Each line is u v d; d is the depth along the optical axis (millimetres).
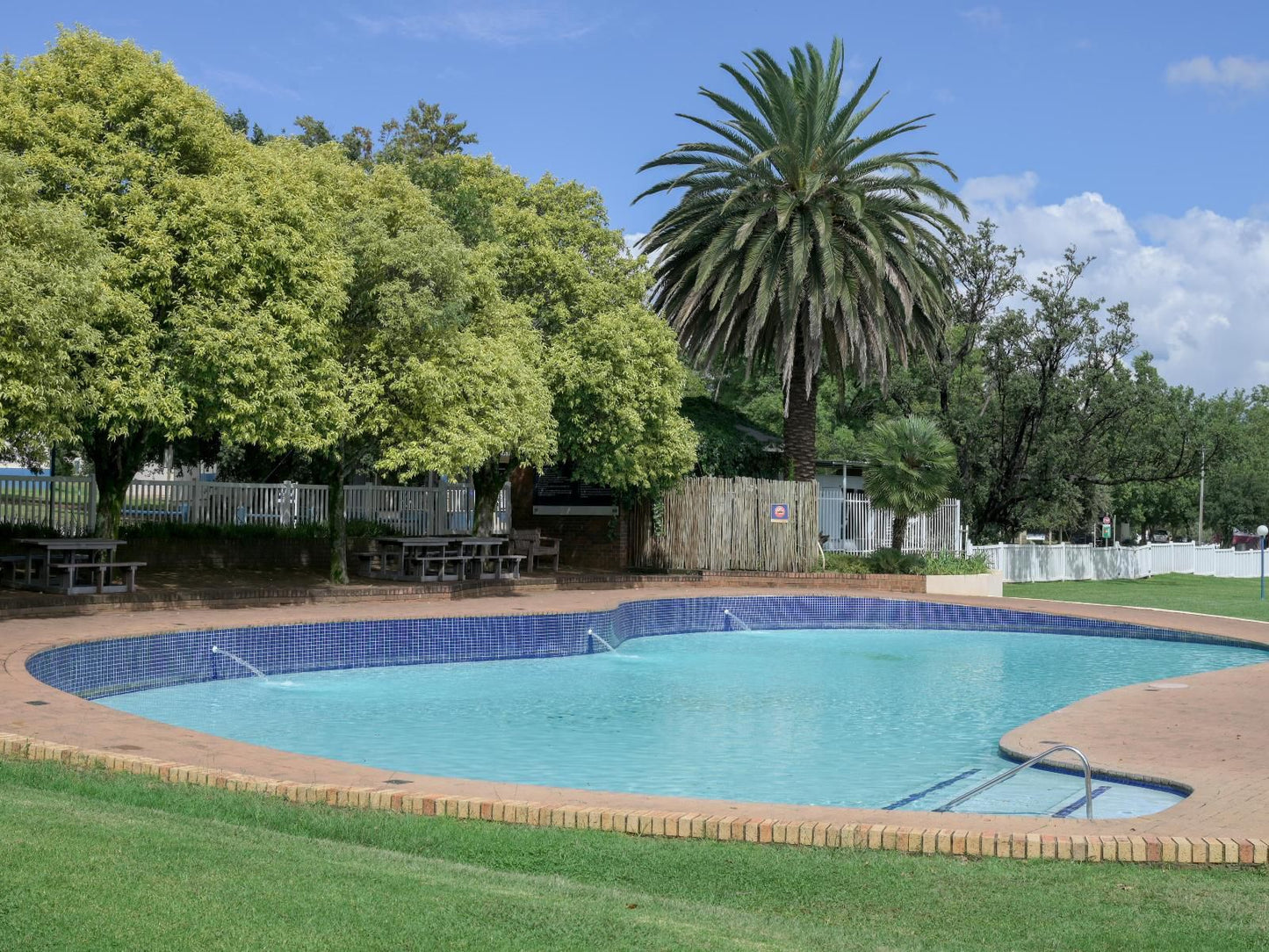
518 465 26500
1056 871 6262
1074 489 38719
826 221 27219
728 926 5027
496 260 24938
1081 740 10500
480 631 17703
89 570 18953
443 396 20109
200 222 16719
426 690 14727
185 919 4367
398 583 22531
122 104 16844
